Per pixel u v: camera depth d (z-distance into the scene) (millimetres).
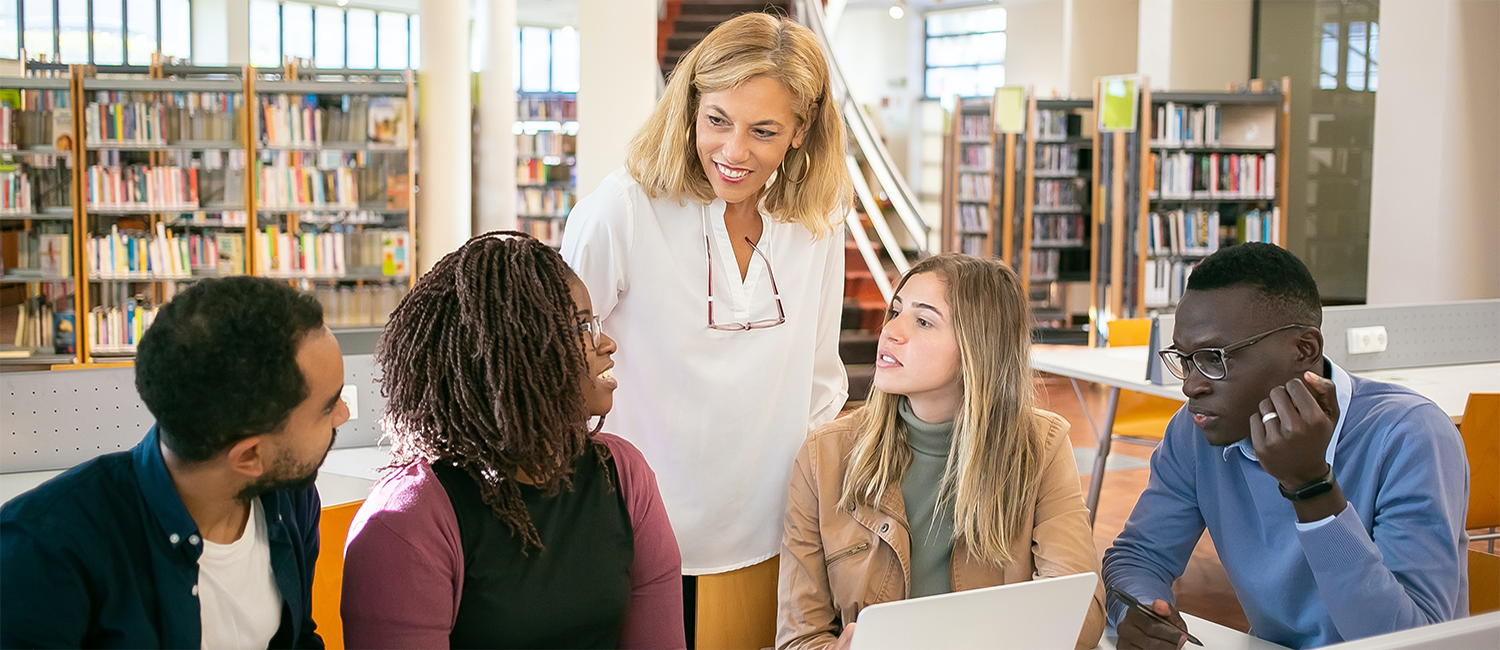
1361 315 3752
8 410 2191
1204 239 7930
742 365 1703
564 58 15367
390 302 6648
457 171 6613
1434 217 6312
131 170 6461
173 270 6520
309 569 1192
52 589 938
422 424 1146
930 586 1575
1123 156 7867
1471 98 6180
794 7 9570
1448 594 1359
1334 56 9016
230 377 936
